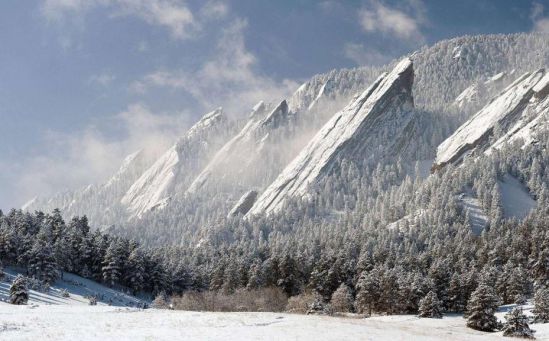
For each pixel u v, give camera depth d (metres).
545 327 74.69
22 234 150.62
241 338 34.06
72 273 152.75
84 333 35.81
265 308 109.81
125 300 137.25
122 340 32.97
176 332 36.69
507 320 67.31
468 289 124.50
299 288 133.25
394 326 48.31
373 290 116.69
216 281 143.75
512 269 128.25
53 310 55.12
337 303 115.50
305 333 37.12
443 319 93.69
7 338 33.25
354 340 35.38
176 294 151.38
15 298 88.06
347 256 150.25
